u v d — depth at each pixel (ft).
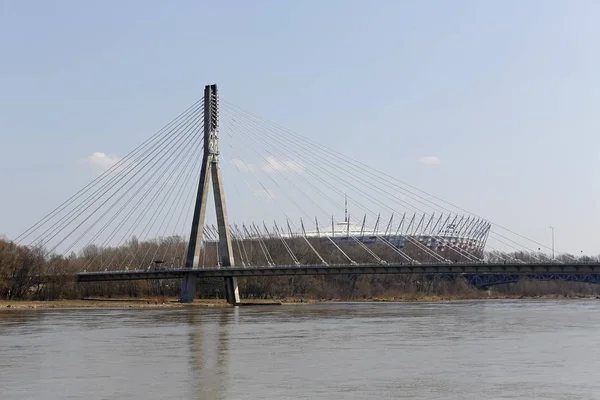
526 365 183.83
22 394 146.82
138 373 172.76
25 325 324.19
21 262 556.92
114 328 306.35
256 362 191.52
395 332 282.77
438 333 277.23
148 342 244.83
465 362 189.67
